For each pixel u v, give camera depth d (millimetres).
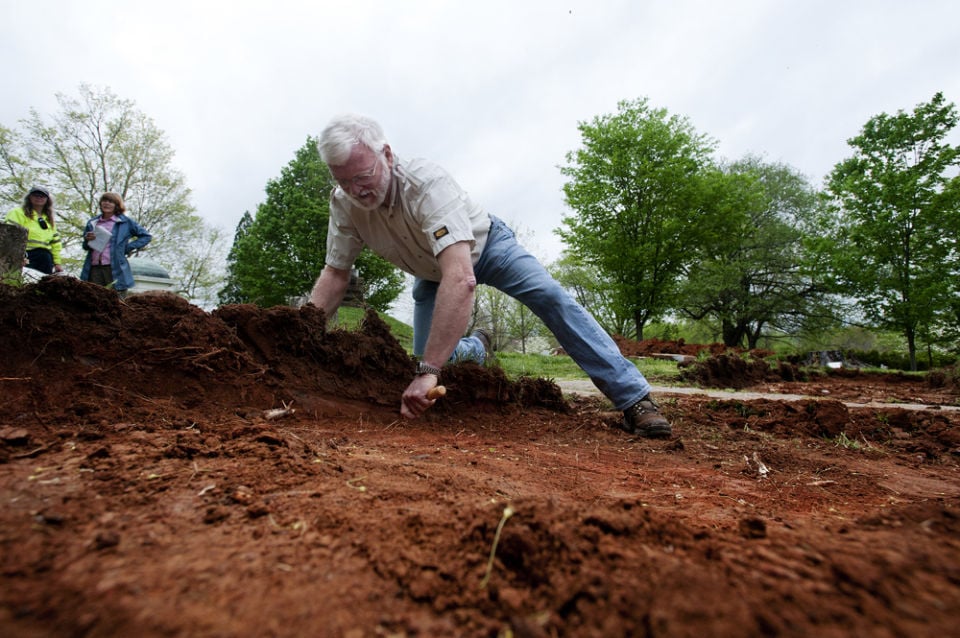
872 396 7562
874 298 20094
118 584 887
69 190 19359
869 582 872
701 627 755
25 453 1546
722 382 8688
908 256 19172
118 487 1337
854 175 20078
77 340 2348
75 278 2436
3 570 905
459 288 2635
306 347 3006
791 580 913
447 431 3006
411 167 2746
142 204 21328
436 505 1348
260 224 23984
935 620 768
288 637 788
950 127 18641
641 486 1979
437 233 2658
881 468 2650
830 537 1169
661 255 21594
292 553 1048
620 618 805
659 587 869
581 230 22594
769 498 1946
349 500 1350
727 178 22000
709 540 1123
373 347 3291
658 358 13086
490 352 4594
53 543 1019
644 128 22219
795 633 744
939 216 18188
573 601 876
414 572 987
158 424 2088
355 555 1056
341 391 3047
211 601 862
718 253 25516
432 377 2697
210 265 24062
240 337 2895
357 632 816
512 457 2348
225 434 1923
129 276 7160
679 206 21578
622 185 22391
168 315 2668
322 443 2166
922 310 18375
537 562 979
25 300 2309
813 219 28047
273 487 1410
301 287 23266
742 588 882
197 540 1083
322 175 23641
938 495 2141
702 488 2033
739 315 27562
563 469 2164
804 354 19844
